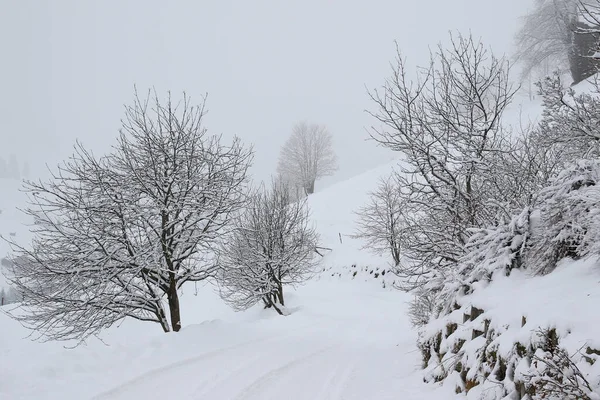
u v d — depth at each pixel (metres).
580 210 4.89
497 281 5.92
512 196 8.30
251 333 10.84
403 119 8.82
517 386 3.73
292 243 20.02
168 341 8.80
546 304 4.07
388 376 6.68
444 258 9.12
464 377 4.91
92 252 10.91
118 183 11.46
